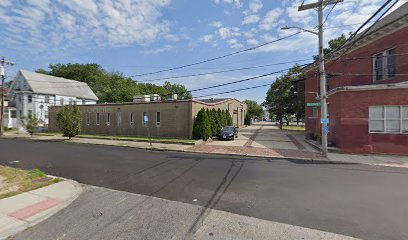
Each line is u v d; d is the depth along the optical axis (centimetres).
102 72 6259
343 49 1795
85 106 2856
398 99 1282
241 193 643
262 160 1188
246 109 5941
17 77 3962
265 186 708
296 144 1827
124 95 4962
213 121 2375
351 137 1383
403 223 453
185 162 1123
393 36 1495
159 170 945
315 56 2703
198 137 2119
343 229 431
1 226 457
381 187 693
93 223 466
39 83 3934
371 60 1653
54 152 1468
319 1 1262
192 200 593
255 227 440
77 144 1945
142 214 507
